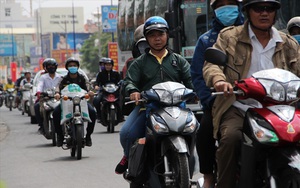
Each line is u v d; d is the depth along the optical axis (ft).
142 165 32.40
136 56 44.27
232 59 25.09
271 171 22.21
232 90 23.17
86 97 56.34
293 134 21.81
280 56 25.05
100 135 78.07
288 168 21.47
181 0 75.66
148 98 32.68
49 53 519.19
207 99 27.45
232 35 25.25
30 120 114.93
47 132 67.67
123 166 34.73
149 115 32.63
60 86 58.03
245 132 23.21
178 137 31.86
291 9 70.95
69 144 57.31
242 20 28.71
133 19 105.70
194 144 32.63
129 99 33.88
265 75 22.88
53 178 46.88
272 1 24.18
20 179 47.06
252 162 22.86
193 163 32.50
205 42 28.50
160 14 87.10
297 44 25.52
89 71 437.17
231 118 24.73
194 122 32.55
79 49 471.21
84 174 48.06
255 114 22.88
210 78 24.23
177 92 32.68
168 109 32.58
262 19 24.41
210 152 27.89
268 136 22.06
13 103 158.61
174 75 34.30
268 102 22.98
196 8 75.82
